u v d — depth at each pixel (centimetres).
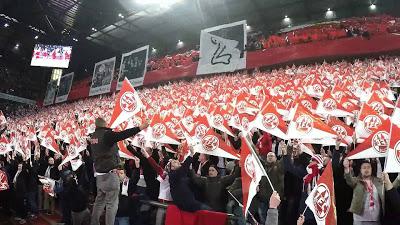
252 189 384
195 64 2267
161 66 2494
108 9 2950
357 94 1094
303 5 2675
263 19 2948
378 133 515
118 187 530
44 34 3506
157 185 692
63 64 3403
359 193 493
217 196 606
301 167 627
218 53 1925
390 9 2494
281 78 1527
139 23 3184
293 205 620
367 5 2569
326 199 368
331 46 1820
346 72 1433
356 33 1814
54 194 905
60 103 3153
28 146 1018
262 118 735
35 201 966
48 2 2934
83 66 3756
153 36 3450
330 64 1761
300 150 684
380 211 483
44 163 1034
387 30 1727
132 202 686
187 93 1744
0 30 3447
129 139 835
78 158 880
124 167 792
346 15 2656
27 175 957
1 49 3666
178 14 2991
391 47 1677
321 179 379
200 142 674
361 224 485
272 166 617
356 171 612
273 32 2673
